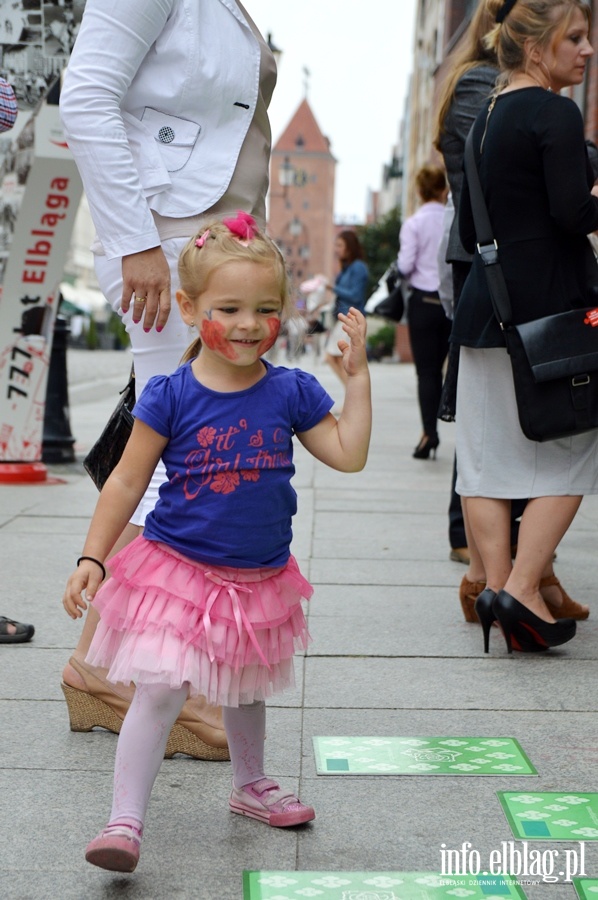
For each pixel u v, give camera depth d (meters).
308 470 8.75
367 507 7.03
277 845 2.47
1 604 4.45
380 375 27.25
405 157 57.06
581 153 3.61
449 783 2.81
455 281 4.54
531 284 3.68
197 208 3.01
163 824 2.57
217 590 2.38
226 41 3.06
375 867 2.36
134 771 2.31
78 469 8.45
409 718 3.26
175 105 3.02
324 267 131.38
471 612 4.28
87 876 2.31
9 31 5.64
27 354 7.54
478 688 3.54
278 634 2.47
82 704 3.09
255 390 2.42
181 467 2.40
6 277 7.29
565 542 5.91
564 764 2.94
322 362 33.56
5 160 6.86
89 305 54.41
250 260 2.33
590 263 3.82
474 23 4.51
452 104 4.51
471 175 3.79
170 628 2.32
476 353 3.89
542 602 3.81
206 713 2.97
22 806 2.64
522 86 3.83
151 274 2.93
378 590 4.82
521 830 2.55
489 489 3.89
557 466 3.80
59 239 7.19
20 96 5.69
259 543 2.42
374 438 11.16
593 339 3.64
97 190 2.93
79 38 2.95
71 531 5.99
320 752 2.99
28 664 3.71
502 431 3.87
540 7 3.75
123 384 21.78
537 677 3.65
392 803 2.70
